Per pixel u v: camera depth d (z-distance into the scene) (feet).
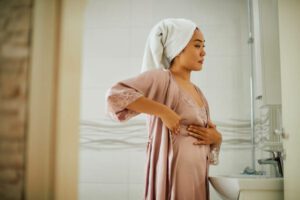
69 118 2.27
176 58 4.33
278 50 4.73
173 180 3.67
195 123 4.00
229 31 6.91
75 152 2.33
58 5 2.23
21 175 2.02
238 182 3.72
